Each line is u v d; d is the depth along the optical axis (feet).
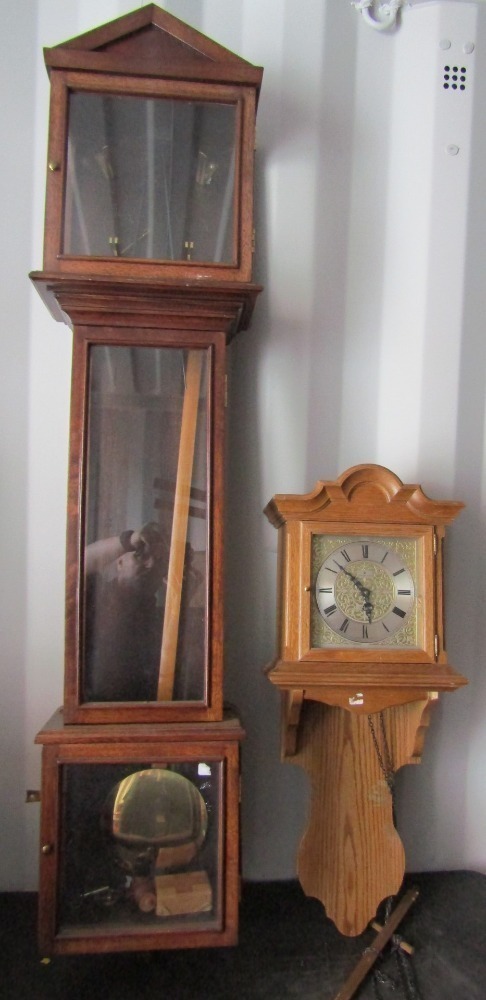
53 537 3.99
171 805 3.22
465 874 4.13
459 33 4.27
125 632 3.34
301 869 3.75
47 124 4.02
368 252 4.19
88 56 3.31
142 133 3.47
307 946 3.53
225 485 4.05
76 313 3.30
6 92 4.00
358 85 4.19
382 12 4.20
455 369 4.25
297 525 3.48
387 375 4.19
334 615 3.48
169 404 3.40
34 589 3.97
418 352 4.22
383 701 3.50
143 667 3.34
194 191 3.48
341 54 4.18
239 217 3.39
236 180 3.39
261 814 4.03
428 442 4.22
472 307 4.26
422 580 3.51
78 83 3.33
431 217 4.24
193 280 3.28
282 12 4.15
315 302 4.15
